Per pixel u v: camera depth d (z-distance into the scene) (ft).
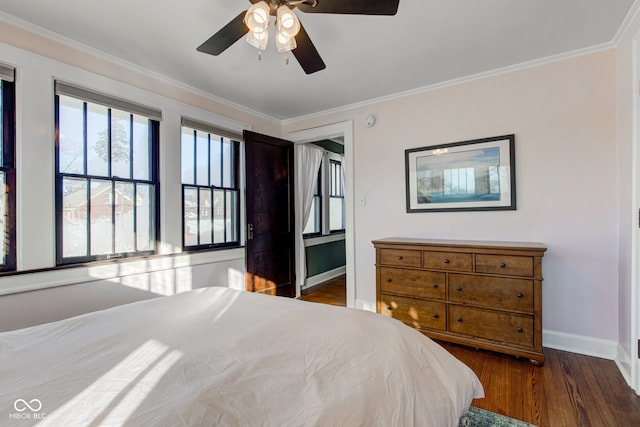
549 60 8.32
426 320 8.66
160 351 3.42
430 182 10.14
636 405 5.87
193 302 5.32
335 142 17.78
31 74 6.70
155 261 8.87
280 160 12.78
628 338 6.84
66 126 7.39
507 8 6.24
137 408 2.40
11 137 6.54
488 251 7.82
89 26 6.75
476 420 5.48
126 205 8.53
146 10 6.24
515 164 8.78
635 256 6.37
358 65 8.68
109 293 7.89
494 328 7.77
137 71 8.64
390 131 10.95
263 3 4.53
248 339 3.73
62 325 4.26
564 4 6.13
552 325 8.34
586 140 7.93
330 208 17.99
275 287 12.21
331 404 2.63
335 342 3.65
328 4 4.59
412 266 8.88
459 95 9.65
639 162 6.30
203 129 10.43
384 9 4.70
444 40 7.44
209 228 10.87
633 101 6.49
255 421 2.37
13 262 6.52
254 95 10.81
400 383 3.18
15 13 6.30
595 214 7.84
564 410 5.74
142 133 8.93
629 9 6.28
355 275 11.76
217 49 5.72
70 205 7.45
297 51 5.77
